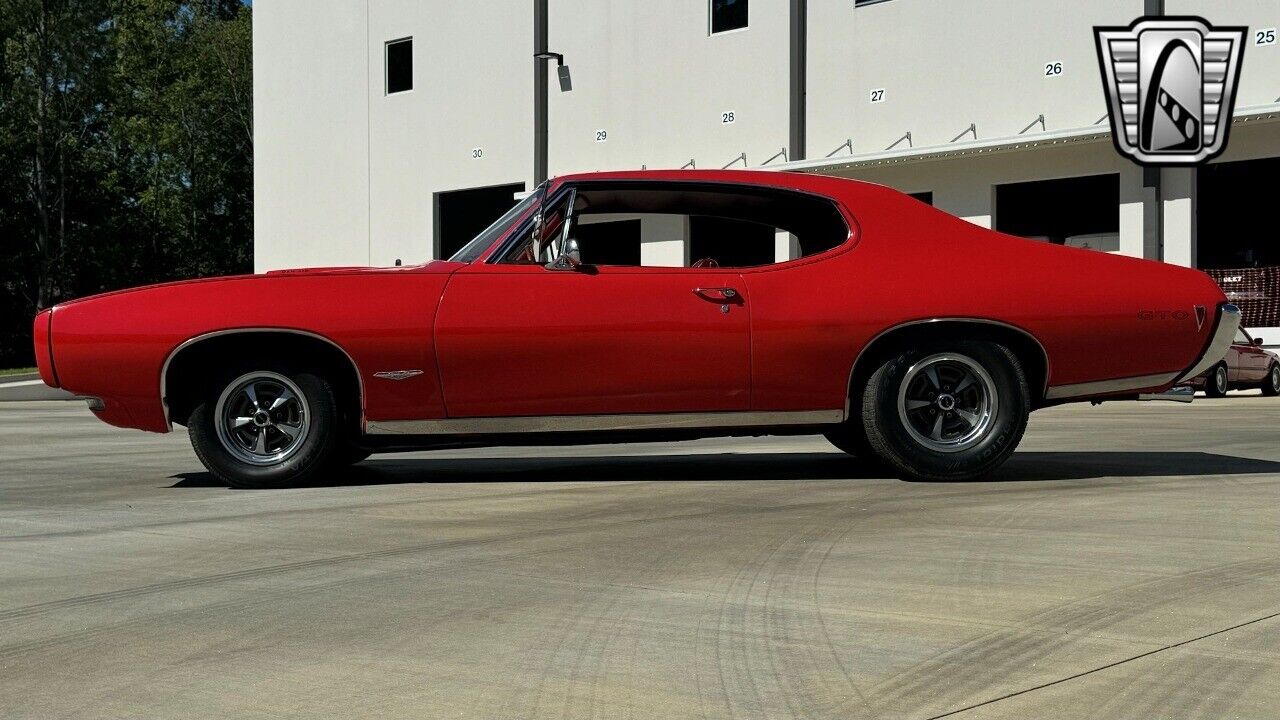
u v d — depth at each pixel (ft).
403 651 9.76
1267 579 11.86
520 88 82.69
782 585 11.85
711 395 18.37
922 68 65.82
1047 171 61.67
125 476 21.65
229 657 9.64
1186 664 9.16
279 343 18.63
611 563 12.99
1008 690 8.62
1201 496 17.34
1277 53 55.11
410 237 89.15
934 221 19.15
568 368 18.17
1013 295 18.53
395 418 18.25
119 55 151.02
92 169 144.56
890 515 15.76
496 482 19.66
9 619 10.93
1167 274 19.19
